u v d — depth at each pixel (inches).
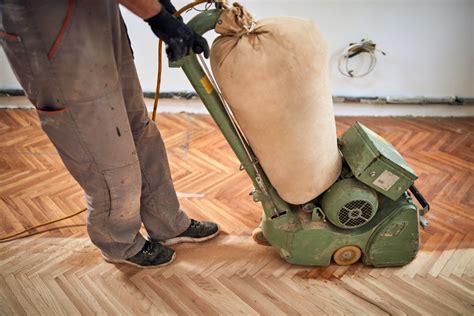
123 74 52.7
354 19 96.3
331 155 54.5
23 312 57.1
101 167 50.8
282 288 60.2
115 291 60.4
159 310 57.3
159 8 42.3
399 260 62.2
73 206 76.9
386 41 97.9
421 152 90.2
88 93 45.0
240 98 48.3
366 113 105.6
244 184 82.5
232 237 70.4
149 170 61.1
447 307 56.5
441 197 76.8
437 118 103.8
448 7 93.4
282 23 46.8
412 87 102.1
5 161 89.0
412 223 58.6
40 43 41.4
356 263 64.2
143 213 65.2
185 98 107.0
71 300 58.9
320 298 58.4
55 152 91.9
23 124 102.7
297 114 48.9
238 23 46.7
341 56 99.9
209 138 97.7
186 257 66.6
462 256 64.4
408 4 93.7
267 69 46.0
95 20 42.8
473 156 88.3
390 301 57.6
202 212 75.5
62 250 67.7
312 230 58.7
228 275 62.8
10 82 107.8
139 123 57.7
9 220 73.7
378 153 53.7
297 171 53.6
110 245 61.4
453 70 99.4
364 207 56.3
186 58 46.8
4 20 40.7
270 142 51.6
